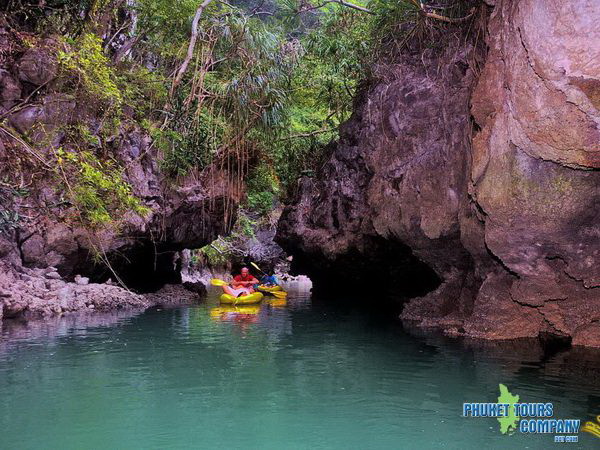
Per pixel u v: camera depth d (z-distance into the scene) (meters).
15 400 4.55
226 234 16.80
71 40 10.02
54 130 10.21
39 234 10.45
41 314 9.28
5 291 8.90
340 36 12.51
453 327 8.74
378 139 11.38
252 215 27.73
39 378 5.26
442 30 9.85
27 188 9.91
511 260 6.99
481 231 7.84
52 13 10.69
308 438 3.77
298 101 15.88
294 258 18.89
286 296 16.77
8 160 9.66
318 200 15.13
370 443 3.68
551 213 6.14
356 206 13.19
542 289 7.14
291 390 4.96
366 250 12.82
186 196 13.64
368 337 7.97
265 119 12.62
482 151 6.74
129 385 5.07
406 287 13.23
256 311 11.72
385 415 4.25
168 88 12.38
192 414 4.27
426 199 9.16
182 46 11.99
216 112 12.98
